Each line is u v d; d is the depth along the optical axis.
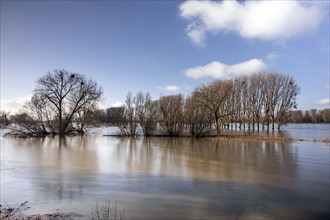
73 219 10.67
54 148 33.03
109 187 15.38
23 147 33.91
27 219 10.49
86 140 44.19
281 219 11.27
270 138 44.72
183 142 40.81
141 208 12.10
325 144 37.16
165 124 52.94
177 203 12.80
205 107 53.59
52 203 12.64
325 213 11.92
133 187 15.42
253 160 24.45
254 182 16.80
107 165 21.81
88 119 59.88
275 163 22.97
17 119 54.44
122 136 52.59
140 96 60.38
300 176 18.34
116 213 11.48
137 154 27.95
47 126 55.28
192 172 19.42
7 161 23.44
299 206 12.70
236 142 40.47
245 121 76.06
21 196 13.69
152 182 16.55
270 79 73.75
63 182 16.38
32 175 18.12
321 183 16.62
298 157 26.14
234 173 19.17
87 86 57.72
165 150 31.25
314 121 140.62
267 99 73.75
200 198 13.59
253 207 12.45
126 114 54.44
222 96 61.09
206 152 29.47
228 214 11.59
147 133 53.00
